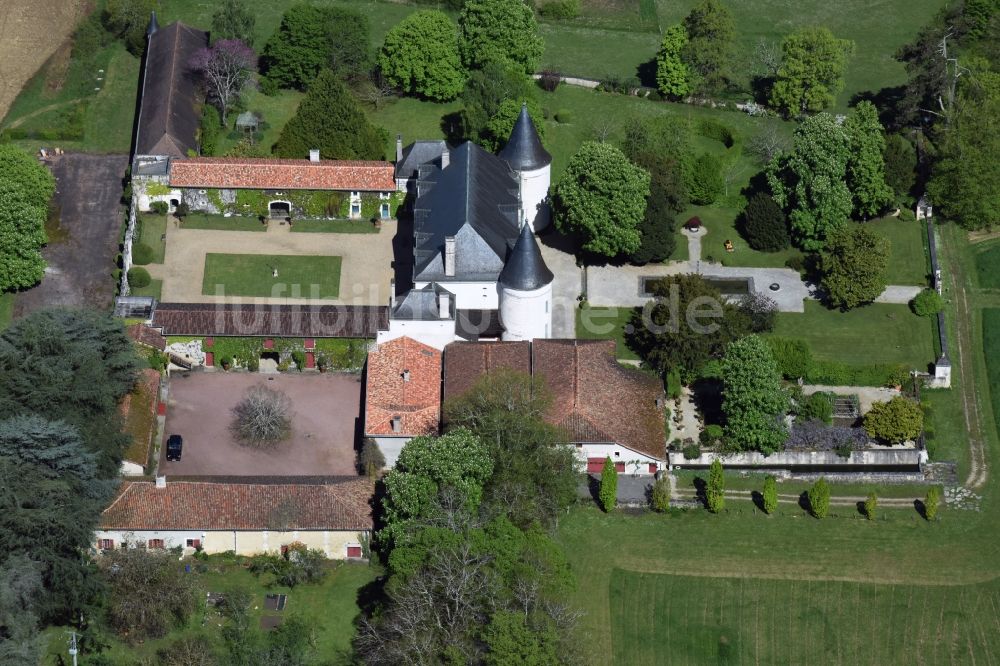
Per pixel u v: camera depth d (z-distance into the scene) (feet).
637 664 521.65
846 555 566.77
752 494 590.14
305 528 544.62
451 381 605.73
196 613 528.63
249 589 538.47
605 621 535.60
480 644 470.39
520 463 542.98
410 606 481.87
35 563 507.30
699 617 538.88
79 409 562.66
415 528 515.09
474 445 538.06
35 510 512.22
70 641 506.07
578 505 579.89
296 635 519.19
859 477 598.75
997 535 580.30
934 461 610.65
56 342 568.41
